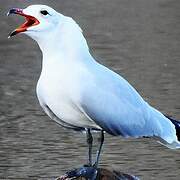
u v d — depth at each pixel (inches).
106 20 1475.1
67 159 650.2
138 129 458.6
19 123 762.2
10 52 1152.2
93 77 450.6
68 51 448.1
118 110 454.6
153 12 1569.9
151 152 661.3
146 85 927.7
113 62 1076.5
